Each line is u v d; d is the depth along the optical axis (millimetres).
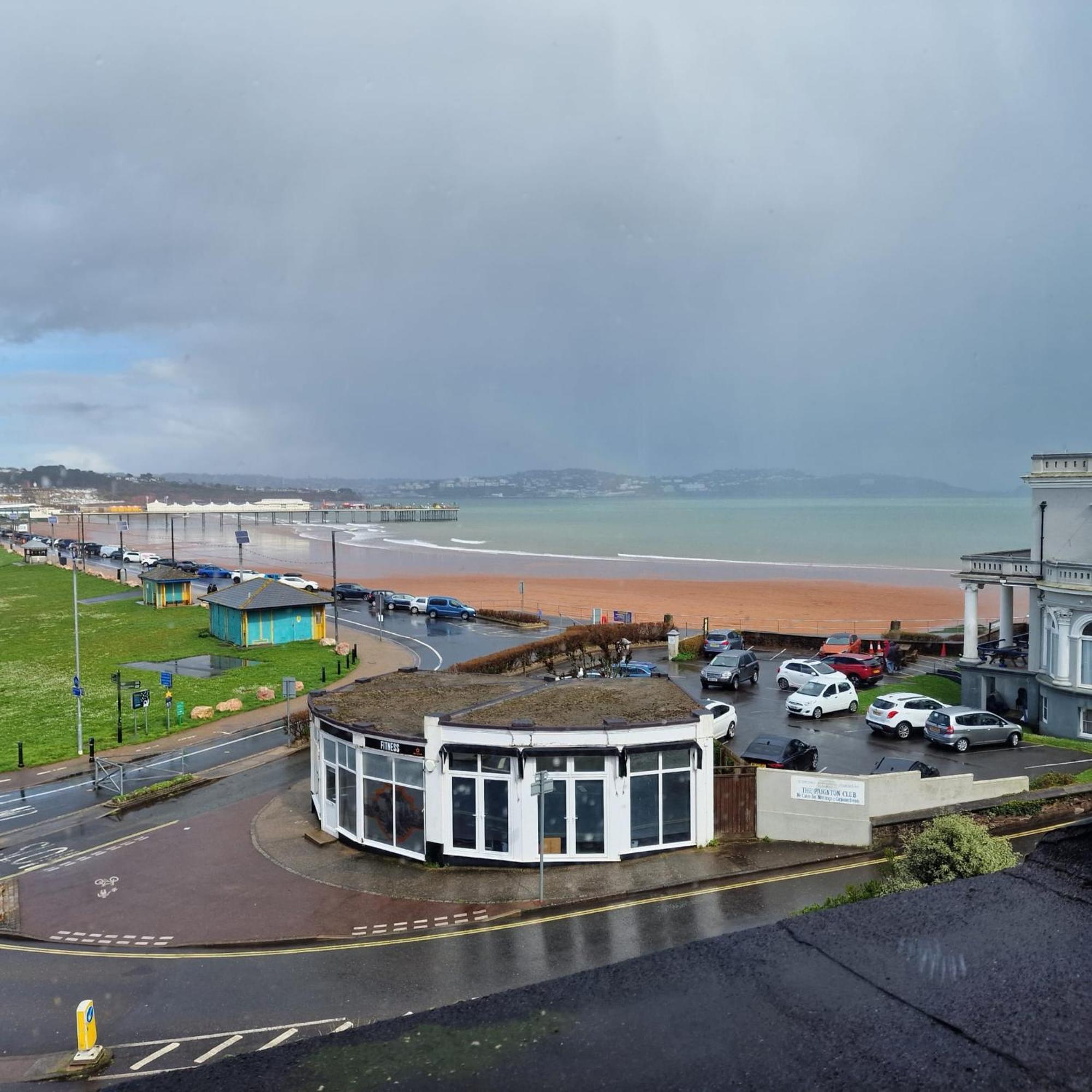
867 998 2832
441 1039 2789
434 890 22594
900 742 36375
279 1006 17359
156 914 21891
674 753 24406
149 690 48750
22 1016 17266
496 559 147875
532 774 23609
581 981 3131
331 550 168750
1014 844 23188
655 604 90812
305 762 35031
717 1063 2531
